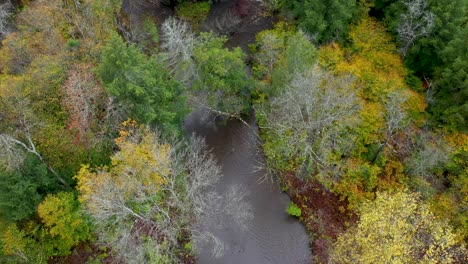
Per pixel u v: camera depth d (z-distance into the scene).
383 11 40.53
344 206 34.16
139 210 28.84
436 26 34.88
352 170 33.88
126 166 25.97
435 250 25.72
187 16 46.31
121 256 29.81
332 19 37.44
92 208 26.09
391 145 34.31
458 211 30.39
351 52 38.72
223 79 35.06
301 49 32.06
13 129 28.69
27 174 27.70
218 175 36.69
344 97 31.08
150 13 45.88
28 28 33.88
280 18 45.03
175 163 30.45
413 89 37.09
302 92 29.69
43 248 29.31
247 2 47.44
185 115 34.75
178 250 32.28
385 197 27.27
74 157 29.62
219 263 32.97
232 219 34.62
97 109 30.05
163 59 33.22
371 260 24.86
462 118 31.53
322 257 32.53
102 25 35.97
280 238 34.03
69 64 31.67
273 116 35.62
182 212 30.27
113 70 27.06
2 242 27.70
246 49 44.78
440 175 32.88
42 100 30.36
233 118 40.12
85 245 31.23
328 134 31.06
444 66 34.44
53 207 27.47
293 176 36.34
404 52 37.66
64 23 34.91
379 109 34.16
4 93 28.41
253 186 36.66
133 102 28.33
